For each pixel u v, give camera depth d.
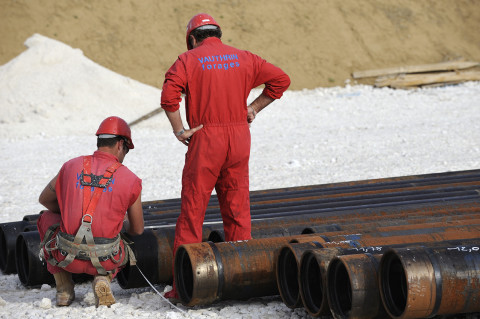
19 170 48.91
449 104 78.12
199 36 17.80
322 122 70.88
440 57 106.31
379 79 97.62
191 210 17.55
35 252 19.55
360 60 103.69
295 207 24.97
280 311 16.45
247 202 18.14
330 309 14.70
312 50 103.75
